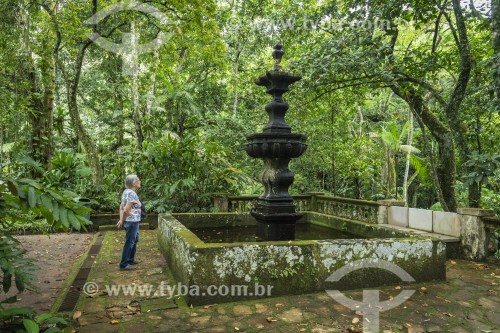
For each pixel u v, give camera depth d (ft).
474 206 22.04
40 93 31.68
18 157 26.37
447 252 17.95
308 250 12.50
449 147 26.96
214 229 20.30
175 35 31.45
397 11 22.50
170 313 10.74
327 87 26.61
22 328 8.36
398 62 23.93
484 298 12.05
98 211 27.63
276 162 16.56
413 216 21.08
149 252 18.53
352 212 25.21
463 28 22.39
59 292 12.87
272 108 16.60
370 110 48.08
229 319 10.33
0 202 7.12
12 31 28.96
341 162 37.63
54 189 7.44
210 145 29.50
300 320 10.27
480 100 23.34
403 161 48.85
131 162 29.60
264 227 16.14
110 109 43.80
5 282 7.50
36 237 23.57
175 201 28.22
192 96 41.29
